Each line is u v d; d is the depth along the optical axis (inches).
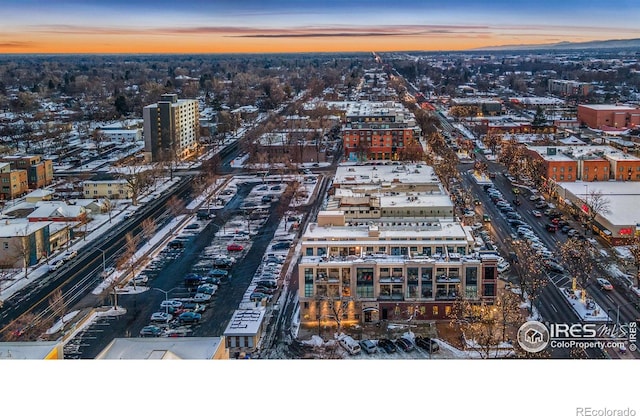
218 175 7568.9
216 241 4913.9
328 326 3324.3
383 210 4411.9
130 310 3599.9
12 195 6289.4
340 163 7549.2
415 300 3351.4
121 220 5561.0
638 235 4525.1
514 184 6801.2
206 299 3698.3
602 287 3700.8
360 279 3378.4
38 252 4429.1
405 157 7731.3
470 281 3334.2
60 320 3457.2
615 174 6294.3
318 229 3944.4
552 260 4234.7
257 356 2982.3
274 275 4069.9
